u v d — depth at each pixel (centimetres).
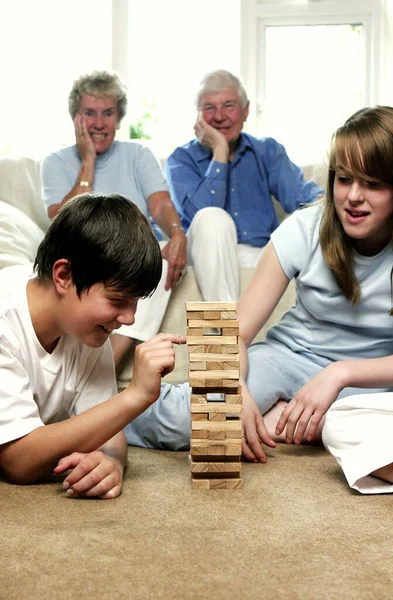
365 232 147
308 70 341
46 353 129
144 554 92
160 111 343
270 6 337
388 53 333
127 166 246
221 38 341
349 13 335
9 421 120
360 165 142
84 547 94
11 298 125
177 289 216
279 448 159
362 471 121
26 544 95
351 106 341
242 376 159
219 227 214
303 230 167
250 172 263
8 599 79
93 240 116
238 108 261
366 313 162
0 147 340
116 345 197
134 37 341
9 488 123
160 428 159
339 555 92
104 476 117
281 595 80
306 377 169
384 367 147
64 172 246
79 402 136
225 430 125
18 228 233
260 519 107
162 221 232
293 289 220
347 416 128
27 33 339
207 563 89
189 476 133
